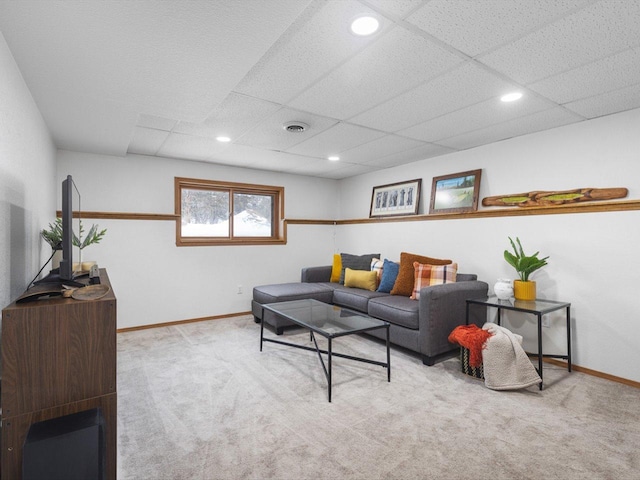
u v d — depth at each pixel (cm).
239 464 160
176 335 364
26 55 160
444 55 181
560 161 290
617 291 254
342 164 441
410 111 260
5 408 115
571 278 279
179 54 161
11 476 115
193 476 152
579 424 194
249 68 176
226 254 445
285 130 305
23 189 183
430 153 384
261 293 400
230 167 452
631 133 251
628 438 180
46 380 120
